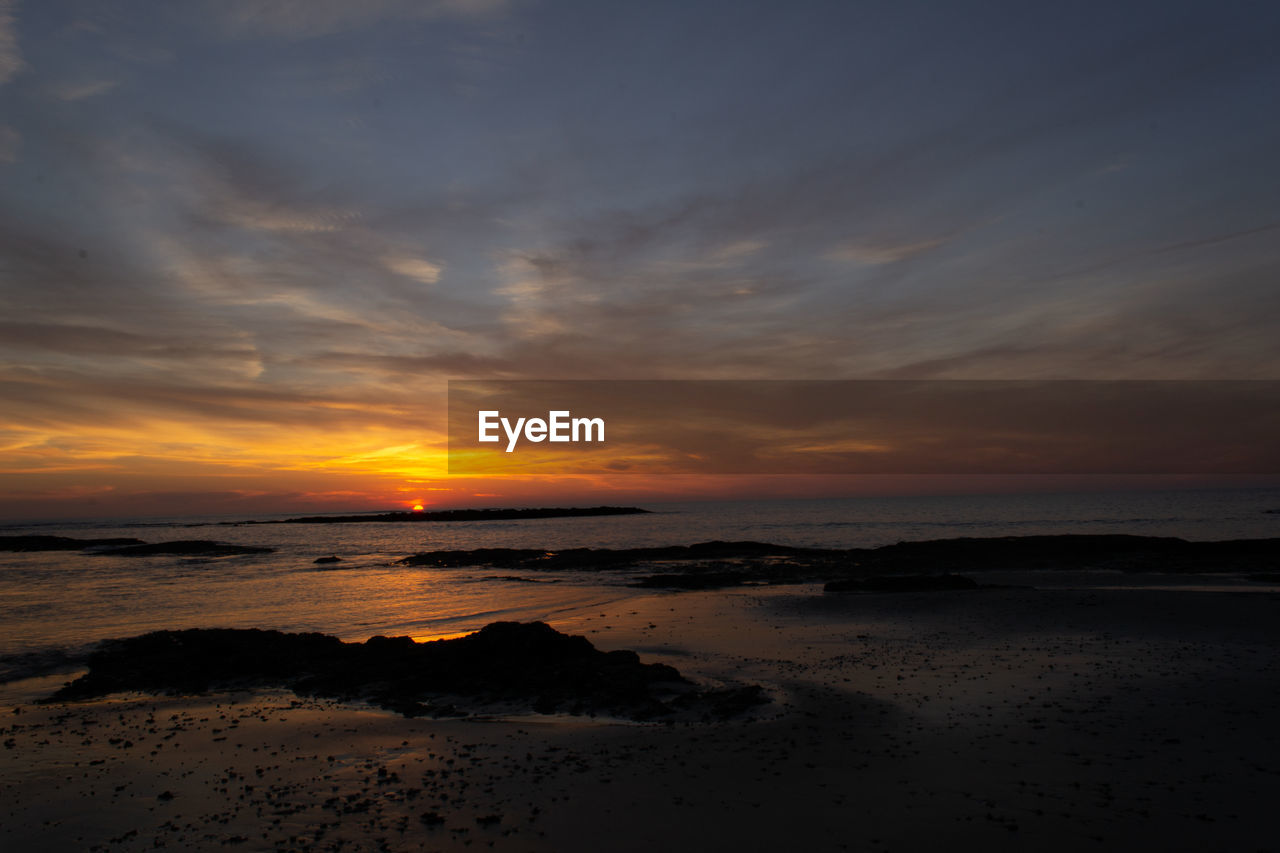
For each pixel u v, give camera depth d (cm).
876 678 1339
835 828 706
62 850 702
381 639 1741
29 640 2067
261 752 1011
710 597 2775
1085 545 3856
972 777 827
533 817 753
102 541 7794
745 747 973
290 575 4291
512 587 3456
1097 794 766
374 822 750
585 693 1287
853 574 3503
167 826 752
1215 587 2555
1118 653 1455
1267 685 1159
